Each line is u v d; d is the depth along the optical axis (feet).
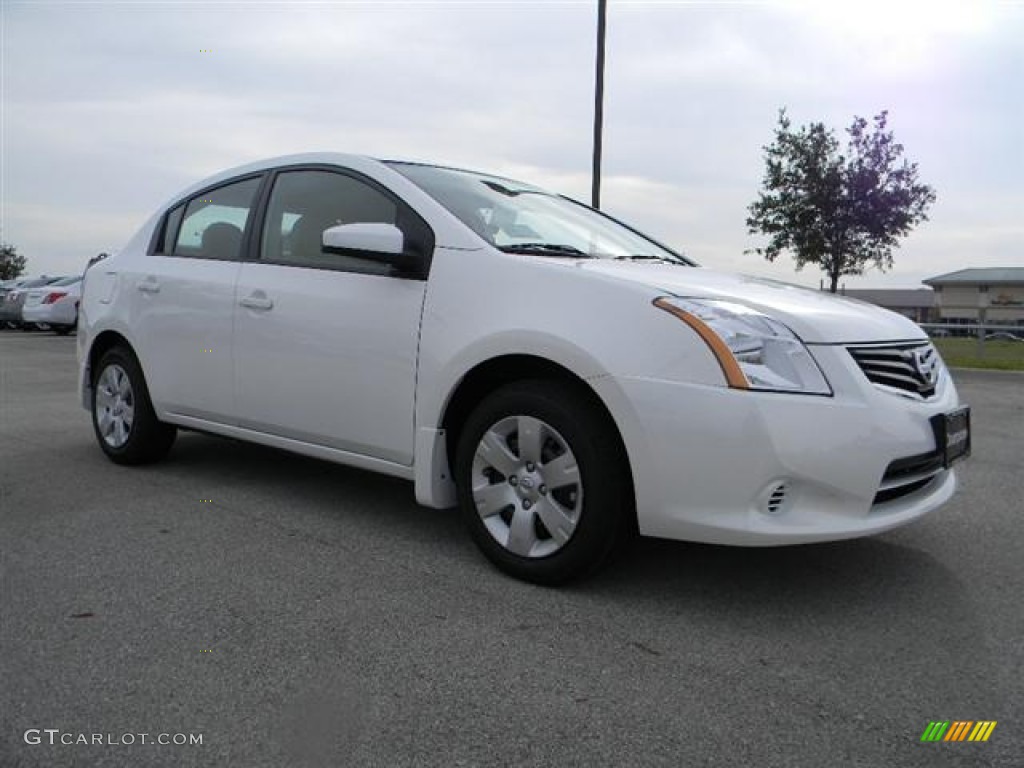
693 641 8.58
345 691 7.45
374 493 14.23
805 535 8.64
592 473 9.33
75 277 73.67
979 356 44.91
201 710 7.10
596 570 9.67
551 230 12.37
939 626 9.05
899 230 59.52
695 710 7.22
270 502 13.60
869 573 10.69
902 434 9.08
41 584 9.89
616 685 7.63
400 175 11.99
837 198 59.57
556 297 9.69
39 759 6.39
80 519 12.53
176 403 14.51
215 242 14.20
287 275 12.62
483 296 10.27
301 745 6.62
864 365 9.29
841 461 8.71
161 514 12.84
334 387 11.80
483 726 6.92
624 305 9.26
